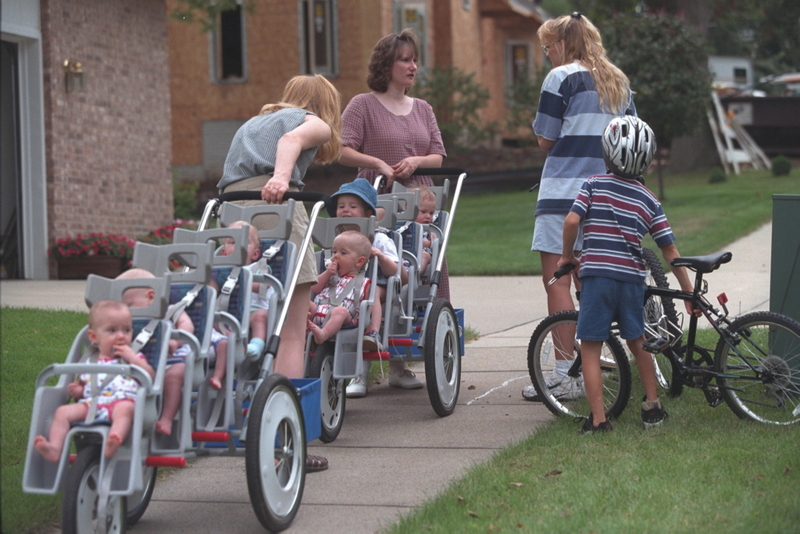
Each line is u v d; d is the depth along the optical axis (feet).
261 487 16.48
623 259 22.31
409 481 20.11
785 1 149.79
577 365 24.68
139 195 63.16
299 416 18.17
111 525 15.58
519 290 49.16
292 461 17.89
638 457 20.17
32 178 56.80
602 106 26.40
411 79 29.45
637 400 25.63
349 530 17.29
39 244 57.11
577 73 26.48
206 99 106.83
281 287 18.74
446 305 26.16
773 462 19.25
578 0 146.10
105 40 60.03
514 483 18.71
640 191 22.81
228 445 17.04
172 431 16.06
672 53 90.12
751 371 23.02
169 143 65.82
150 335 15.85
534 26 149.38
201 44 106.11
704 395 25.22
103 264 56.80
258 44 105.40
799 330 22.54
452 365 26.37
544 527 16.14
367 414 26.50
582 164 26.45
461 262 59.93
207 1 88.94
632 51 90.48
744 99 124.16
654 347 22.29
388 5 109.40
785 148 126.31
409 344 25.20
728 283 44.96
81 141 58.44
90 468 15.06
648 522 16.21
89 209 59.26
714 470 18.97
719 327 23.35
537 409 26.25
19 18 54.60
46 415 15.11
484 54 144.25
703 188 102.83
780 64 197.16
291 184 21.54
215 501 19.49
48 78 56.08
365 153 29.40
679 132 91.76
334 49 104.01
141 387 15.08
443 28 124.06
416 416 25.99
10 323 36.94
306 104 22.65
